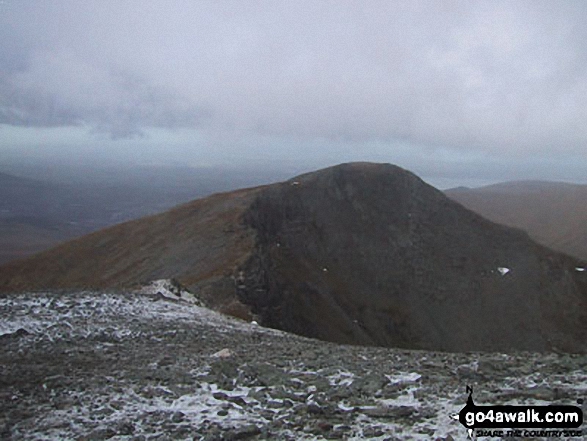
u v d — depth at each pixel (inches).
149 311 965.2
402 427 386.3
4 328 778.8
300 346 759.1
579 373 516.7
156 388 499.5
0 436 393.1
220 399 467.8
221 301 2156.7
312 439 375.6
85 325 818.2
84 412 441.1
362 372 539.2
